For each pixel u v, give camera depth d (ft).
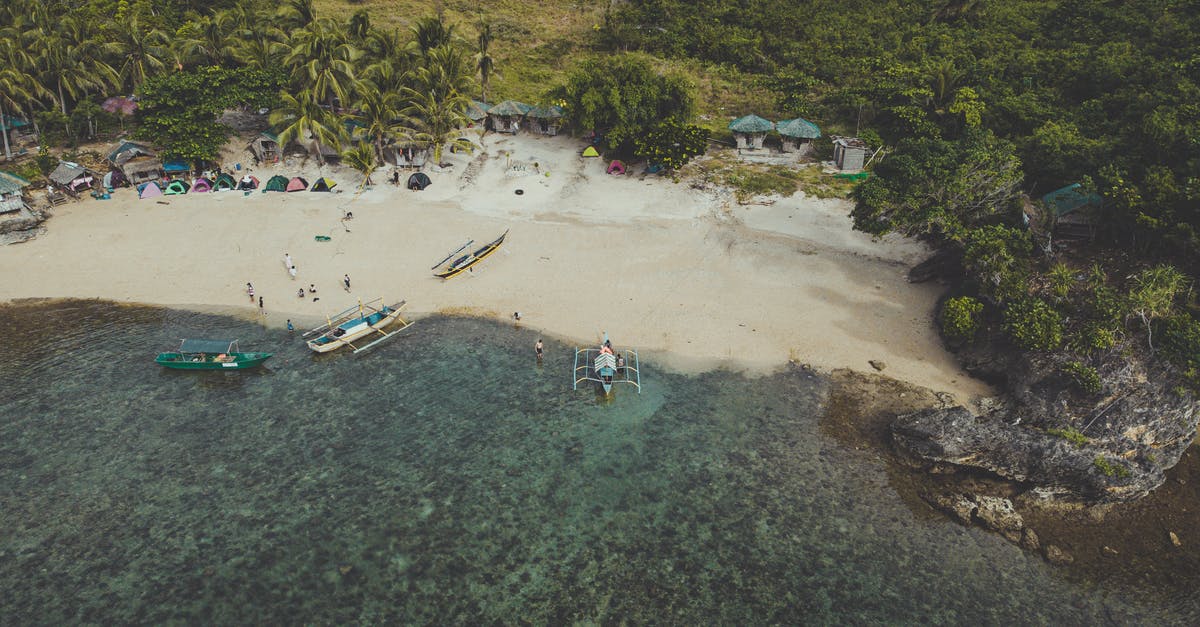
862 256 199.82
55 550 109.50
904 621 101.45
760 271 194.70
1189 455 133.69
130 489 121.60
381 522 116.06
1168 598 105.29
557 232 215.31
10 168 236.84
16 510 116.26
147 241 206.90
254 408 142.92
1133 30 271.90
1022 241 163.12
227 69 258.37
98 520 115.03
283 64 251.80
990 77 259.19
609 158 257.75
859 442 136.15
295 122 241.55
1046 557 111.86
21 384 147.33
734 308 179.42
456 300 183.11
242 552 110.11
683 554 111.55
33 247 201.98
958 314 155.94
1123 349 132.77
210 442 133.08
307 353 161.38
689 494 123.03
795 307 179.63
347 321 166.50
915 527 117.19
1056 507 122.42
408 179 241.96
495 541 113.19
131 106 260.21
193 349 149.69
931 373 155.74
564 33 357.41
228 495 120.78
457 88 259.60
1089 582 107.96
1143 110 215.10
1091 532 117.60
